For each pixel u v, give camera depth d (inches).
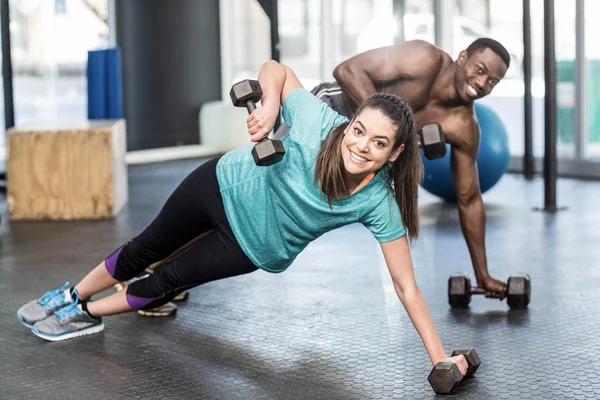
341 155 99.7
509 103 311.4
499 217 227.6
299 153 103.3
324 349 125.3
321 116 103.5
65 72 335.3
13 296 158.2
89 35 339.9
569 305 145.5
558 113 297.4
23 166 232.5
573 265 175.0
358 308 146.0
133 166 334.6
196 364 119.5
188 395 108.3
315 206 104.0
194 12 366.6
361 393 107.9
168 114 363.6
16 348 126.9
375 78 137.0
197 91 370.9
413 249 191.5
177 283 119.6
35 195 233.5
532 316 139.5
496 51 131.3
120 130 250.4
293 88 107.2
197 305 148.9
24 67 326.6
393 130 96.1
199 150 364.8
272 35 239.0
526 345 125.2
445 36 310.3
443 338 129.4
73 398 107.7
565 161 295.6
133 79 352.2
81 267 181.9
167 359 121.6
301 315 142.6
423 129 124.6
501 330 132.6
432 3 311.9
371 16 324.5
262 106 103.0
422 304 106.8
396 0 318.7
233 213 111.6
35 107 330.0
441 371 105.0
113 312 128.9
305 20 351.9
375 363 118.9
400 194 103.3
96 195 235.1
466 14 311.1
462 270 172.1
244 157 110.9
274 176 105.6
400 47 136.9
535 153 305.6
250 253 113.0
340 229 216.4
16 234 216.1
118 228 222.7
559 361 118.0
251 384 111.8
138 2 351.3
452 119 136.5
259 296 154.5
